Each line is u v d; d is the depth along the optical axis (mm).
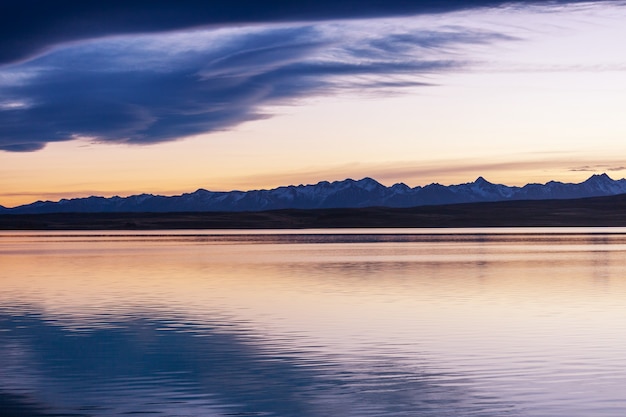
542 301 37000
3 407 18391
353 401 18844
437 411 17953
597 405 18359
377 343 26156
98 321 31531
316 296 39500
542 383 20516
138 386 20391
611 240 120688
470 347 25391
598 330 28422
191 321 31266
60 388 20188
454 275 51656
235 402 18797
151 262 68500
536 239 126250
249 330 28922
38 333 28625
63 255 82250
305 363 23094
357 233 180750
